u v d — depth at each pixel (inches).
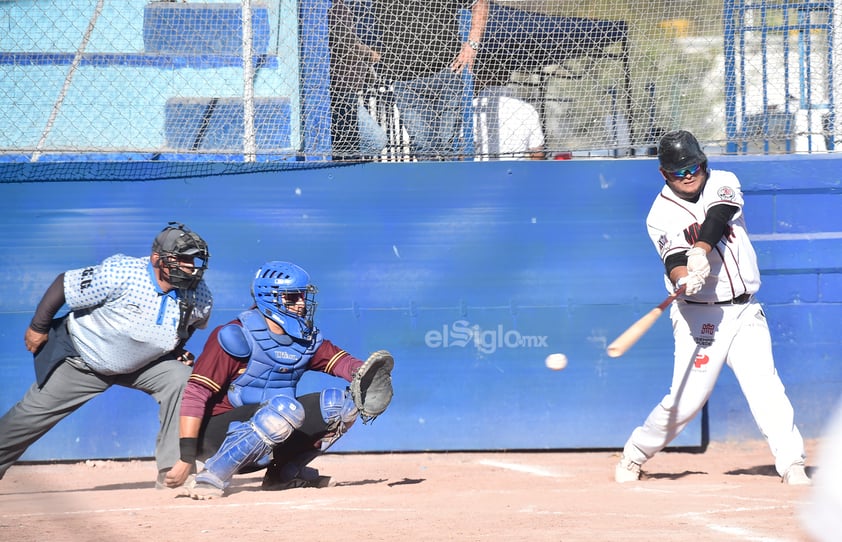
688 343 844.0
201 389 771.4
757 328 837.2
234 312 1103.6
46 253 1096.8
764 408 830.5
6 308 1090.7
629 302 1131.3
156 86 1139.9
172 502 720.3
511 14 1155.9
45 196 1097.4
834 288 1145.4
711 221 786.8
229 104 1138.0
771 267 1141.7
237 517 622.5
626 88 1178.6
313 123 1128.8
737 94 1167.0
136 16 1140.5
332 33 1128.2
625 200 1130.7
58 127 1132.5
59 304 836.0
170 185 1105.4
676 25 1177.4
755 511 609.9
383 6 1123.3
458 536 533.6
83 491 855.1
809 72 1162.6
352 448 1122.7
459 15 1142.3
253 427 749.9
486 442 1124.5
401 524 578.6
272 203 1111.6
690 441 1141.7
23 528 592.7
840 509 582.2
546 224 1126.4
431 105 1138.0
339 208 1117.1
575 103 1181.1
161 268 831.7
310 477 842.8
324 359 813.9
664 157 798.5
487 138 1170.0
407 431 1122.7
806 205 1143.6
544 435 1126.4
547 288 1128.2
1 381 1087.0
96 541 542.6
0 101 1129.4
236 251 1107.3
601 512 615.8
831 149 1182.9
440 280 1120.8
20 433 858.1
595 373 1130.0
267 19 1133.7
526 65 1162.0
